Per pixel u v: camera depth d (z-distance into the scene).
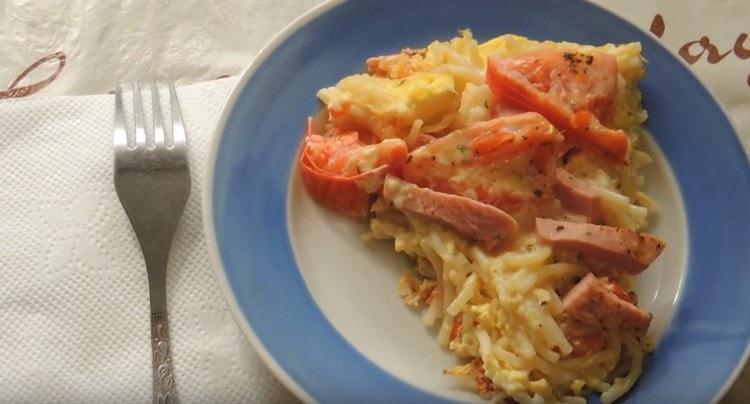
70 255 0.41
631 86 0.45
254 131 0.42
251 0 0.49
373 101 0.42
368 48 0.44
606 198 0.41
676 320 0.41
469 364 0.40
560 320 0.40
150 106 0.44
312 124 0.43
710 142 0.44
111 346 0.39
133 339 0.40
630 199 0.43
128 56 0.47
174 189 0.41
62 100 0.44
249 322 0.38
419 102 0.42
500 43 0.45
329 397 0.38
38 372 0.39
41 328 0.40
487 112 0.43
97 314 0.40
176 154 0.42
